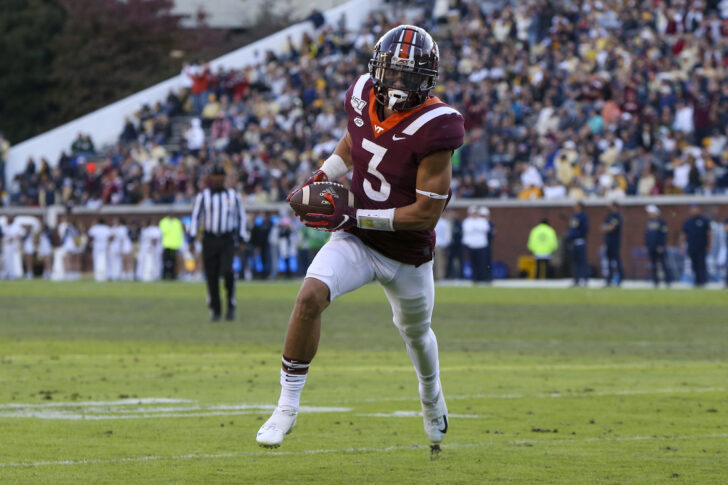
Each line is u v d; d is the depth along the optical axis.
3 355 42.81
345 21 172.00
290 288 100.62
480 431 24.81
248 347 46.41
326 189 19.81
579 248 104.56
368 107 20.08
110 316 65.69
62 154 149.00
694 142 118.88
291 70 155.50
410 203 20.12
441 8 163.00
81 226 138.38
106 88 199.38
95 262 127.94
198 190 136.62
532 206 118.81
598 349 45.94
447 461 21.11
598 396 30.91
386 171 19.97
